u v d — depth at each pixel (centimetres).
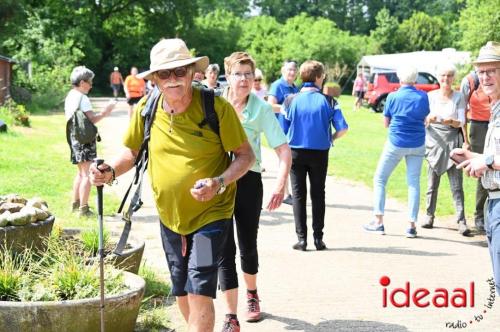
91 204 1199
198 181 476
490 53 537
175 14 7238
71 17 6388
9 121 2577
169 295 721
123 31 7094
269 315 681
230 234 595
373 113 4184
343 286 782
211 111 494
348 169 1733
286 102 913
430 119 1034
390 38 8800
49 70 4684
